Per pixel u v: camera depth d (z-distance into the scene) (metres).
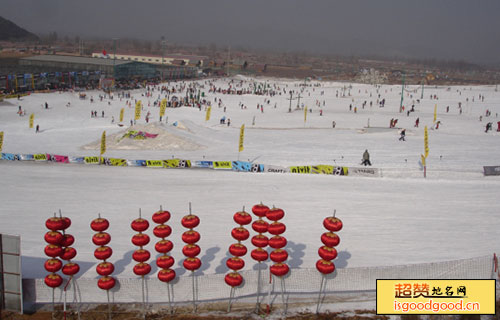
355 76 178.75
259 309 14.41
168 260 14.31
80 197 27.14
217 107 81.75
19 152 40.59
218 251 19.22
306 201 26.47
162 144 43.09
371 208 25.14
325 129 55.59
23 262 17.80
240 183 30.70
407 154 38.88
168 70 127.00
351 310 14.38
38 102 70.88
